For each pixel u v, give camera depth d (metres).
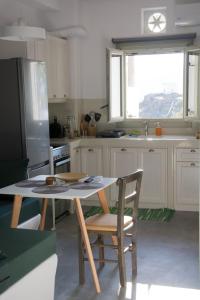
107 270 3.67
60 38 5.86
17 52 4.88
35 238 2.71
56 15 5.98
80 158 5.84
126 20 6.05
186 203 5.49
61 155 5.24
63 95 5.89
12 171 4.21
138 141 5.57
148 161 5.57
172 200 5.54
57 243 4.34
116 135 5.82
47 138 4.90
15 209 3.50
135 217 3.49
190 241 4.35
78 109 6.21
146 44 6.07
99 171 5.77
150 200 5.62
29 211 4.03
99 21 6.15
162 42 5.98
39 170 4.69
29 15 5.62
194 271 3.61
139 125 6.27
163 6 5.89
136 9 6.00
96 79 6.27
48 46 5.40
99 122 6.32
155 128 6.14
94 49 6.22
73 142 5.57
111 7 6.08
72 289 3.32
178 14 5.54
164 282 3.41
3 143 4.49
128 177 3.21
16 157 4.46
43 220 3.90
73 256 3.99
